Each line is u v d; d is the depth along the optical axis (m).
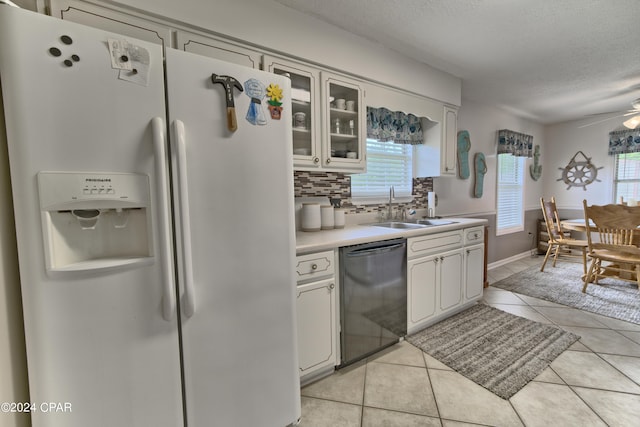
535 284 3.51
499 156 4.42
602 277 3.33
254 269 1.18
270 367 1.25
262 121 1.17
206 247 1.06
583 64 2.73
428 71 2.72
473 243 2.80
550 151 5.33
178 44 1.49
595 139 4.82
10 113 0.78
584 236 4.96
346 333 1.86
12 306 0.87
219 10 1.58
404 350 2.12
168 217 0.97
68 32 0.83
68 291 0.86
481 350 2.09
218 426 1.13
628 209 2.79
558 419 1.46
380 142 2.89
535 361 1.95
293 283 1.30
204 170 1.05
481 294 2.91
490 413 1.51
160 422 1.01
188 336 1.05
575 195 5.08
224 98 1.08
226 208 1.10
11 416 0.86
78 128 0.85
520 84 3.25
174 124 0.98
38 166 0.81
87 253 0.96
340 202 2.60
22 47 0.78
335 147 2.27
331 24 2.04
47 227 0.83
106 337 0.91
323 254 1.73
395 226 2.69
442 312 2.51
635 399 1.58
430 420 1.48
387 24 2.05
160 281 0.98
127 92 0.91
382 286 2.03
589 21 2.03
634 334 2.28
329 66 2.04
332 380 1.80
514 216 4.81
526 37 2.24
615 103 3.99
